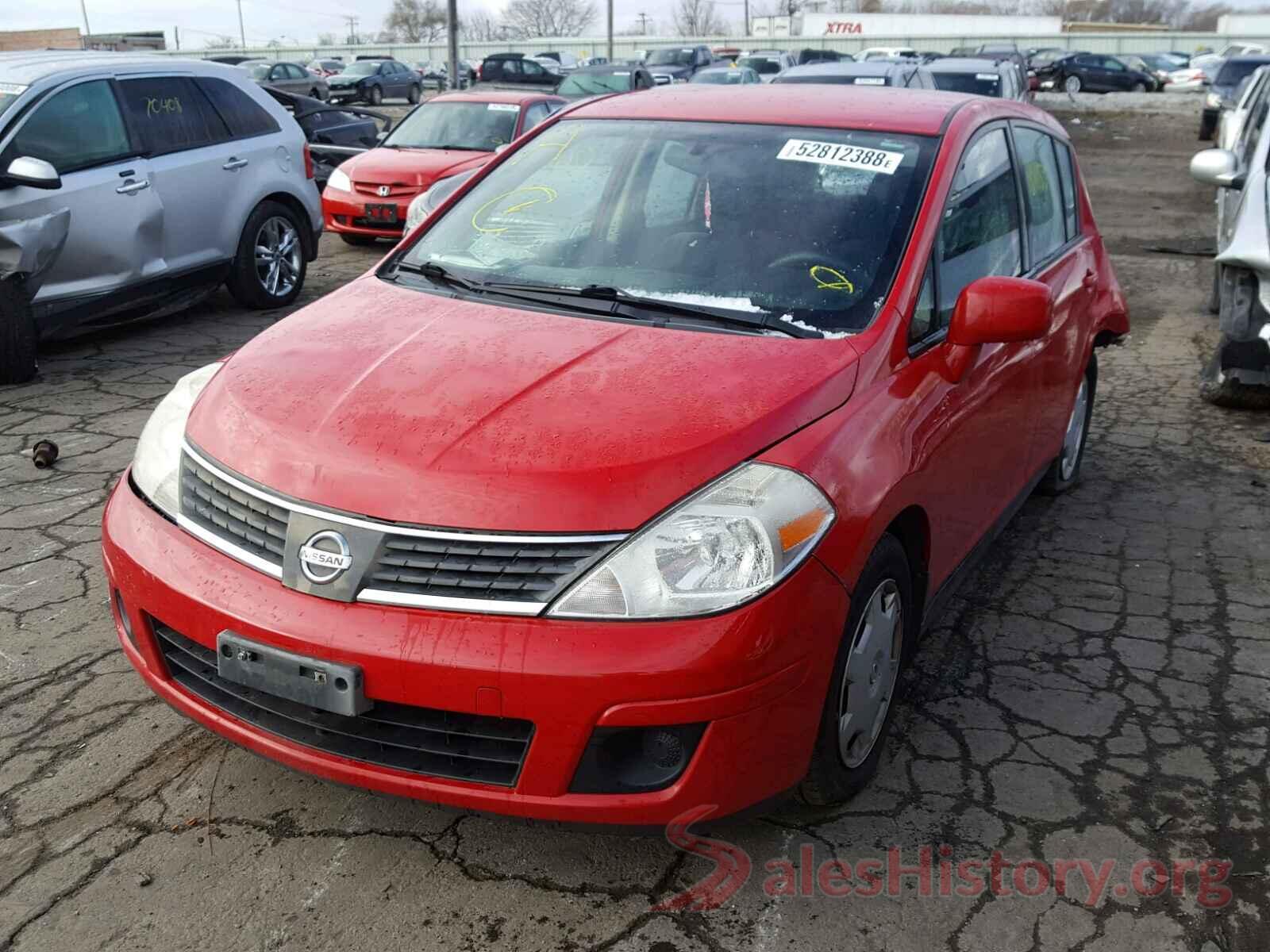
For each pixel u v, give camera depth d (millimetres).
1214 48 56969
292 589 2340
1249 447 5750
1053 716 3285
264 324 7875
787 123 3531
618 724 2207
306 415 2531
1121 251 11484
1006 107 4059
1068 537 4621
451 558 2262
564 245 3340
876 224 3141
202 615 2420
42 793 2795
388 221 10594
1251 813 2854
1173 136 24438
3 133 6215
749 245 3154
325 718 2402
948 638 3764
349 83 34469
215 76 7844
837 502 2449
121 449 5195
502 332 2877
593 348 2762
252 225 7984
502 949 2344
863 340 2842
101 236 6660
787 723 2377
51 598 3770
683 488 2309
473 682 2195
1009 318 2904
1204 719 3287
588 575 2227
